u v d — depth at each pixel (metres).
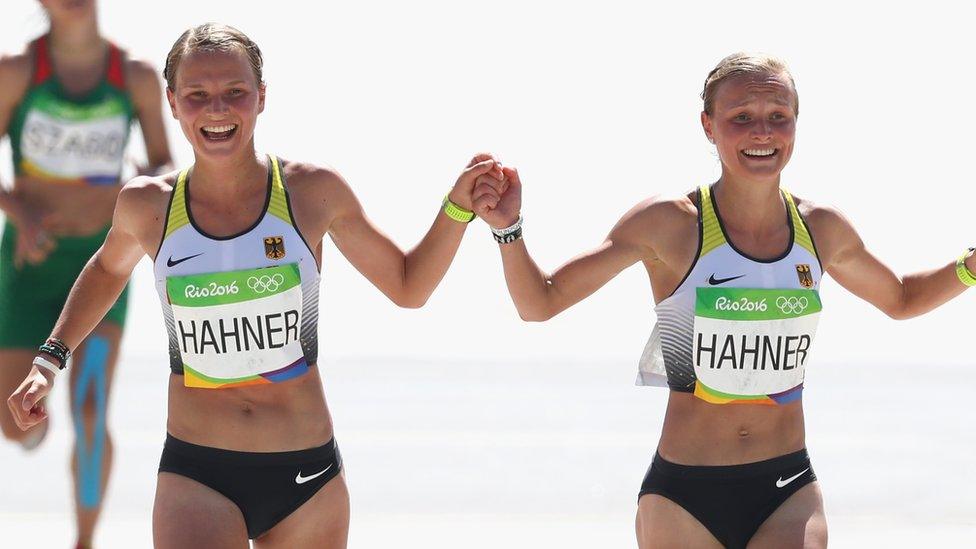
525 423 26.98
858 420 27.66
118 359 16.59
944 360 35.56
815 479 11.58
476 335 43.25
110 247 11.63
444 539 18.83
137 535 18.80
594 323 44.66
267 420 11.05
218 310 10.87
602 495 22.11
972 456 24.61
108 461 16.45
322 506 11.27
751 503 11.32
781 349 11.26
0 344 16.89
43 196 16.92
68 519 19.98
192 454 11.02
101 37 16.94
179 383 11.15
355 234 11.59
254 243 10.93
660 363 11.64
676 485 11.38
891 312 12.51
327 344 41.47
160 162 17.25
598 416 27.84
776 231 11.46
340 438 25.44
